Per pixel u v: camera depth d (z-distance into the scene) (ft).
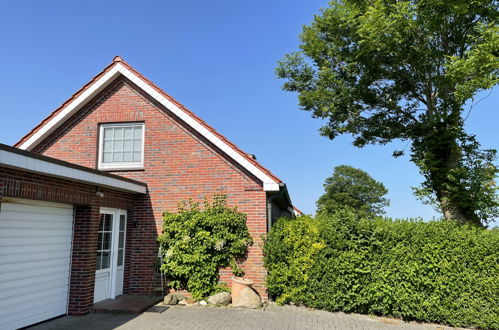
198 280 32.37
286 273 30.91
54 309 25.85
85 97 37.42
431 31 38.81
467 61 32.73
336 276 30.01
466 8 35.55
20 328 22.67
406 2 36.65
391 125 50.96
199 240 32.99
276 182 33.30
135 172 36.37
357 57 43.80
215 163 35.29
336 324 26.00
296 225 31.96
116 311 27.68
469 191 38.09
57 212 26.53
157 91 36.73
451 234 28.25
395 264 28.68
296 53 61.82
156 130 36.94
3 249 21.53
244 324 25.08
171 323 24.99
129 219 35.37
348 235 30.55
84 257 27.66
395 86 49.67
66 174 23.13
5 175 20.12
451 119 40.32
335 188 165.37
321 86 56.95
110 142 38.09
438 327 26.61
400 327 26.11
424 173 42.16
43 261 24.89
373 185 163.22
